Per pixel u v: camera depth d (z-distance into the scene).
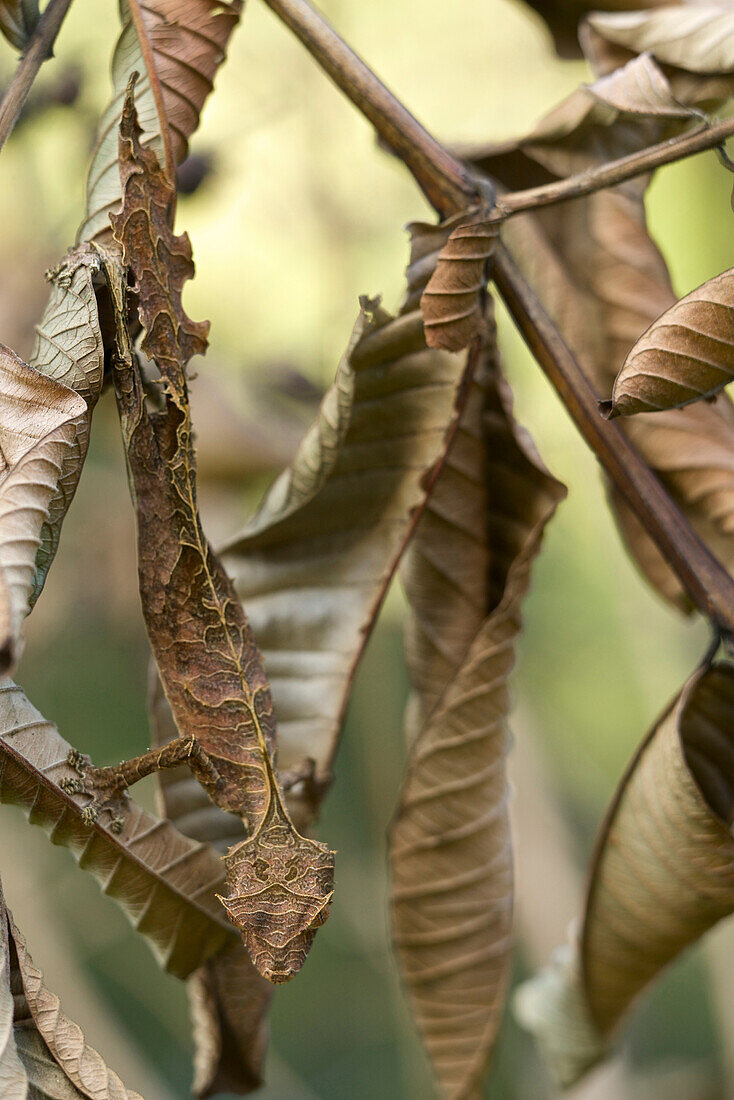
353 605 0.32
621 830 0.32
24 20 0.30
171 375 0.29
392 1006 0.86
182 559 0.29
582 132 0.34
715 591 0.31
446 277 0.30
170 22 0.30
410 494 0.31
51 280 0.29
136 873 0.30
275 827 0.29
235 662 0.29
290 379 0.53
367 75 0.31
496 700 0.32
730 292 0.28
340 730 0.32
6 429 0.27
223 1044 0.32
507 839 0.33
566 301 0.34
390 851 0.33
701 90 0.33
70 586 0.57
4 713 0.29
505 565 0.33
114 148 0.30
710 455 0.33
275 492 0.32
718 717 0.32
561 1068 0.35
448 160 0.31
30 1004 0.28
